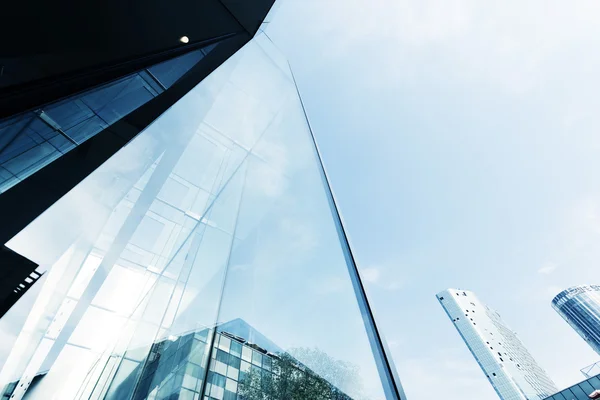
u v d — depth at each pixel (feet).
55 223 9.66
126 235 14.76
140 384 14.32
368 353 5.81
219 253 15.53
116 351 19.48
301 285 9.92
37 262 9.24
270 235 13.78
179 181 24.22
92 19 8.68
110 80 9.27
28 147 8.20
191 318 13.24
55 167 9.48
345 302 7.61
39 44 7.40
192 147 23.13
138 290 22.13
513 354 625.00
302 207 14.49
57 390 15.65
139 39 10.31
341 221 10.05
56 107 7.91
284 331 8.31
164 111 13.78
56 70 7.77
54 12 7.68
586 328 526.57
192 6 12.97
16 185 8.42
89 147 10.66
